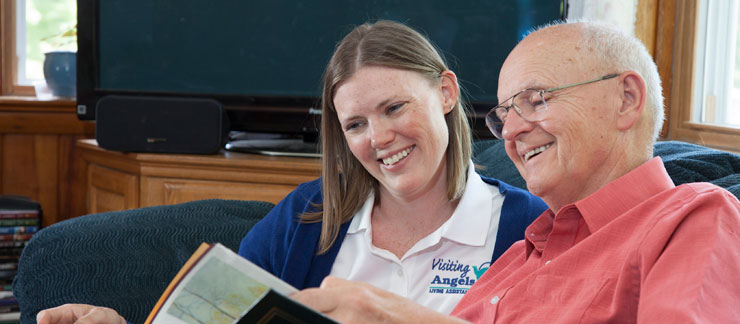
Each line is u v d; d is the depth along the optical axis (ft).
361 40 4.92
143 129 9.25
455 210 5.08
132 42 10.05
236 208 6.13
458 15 9.29
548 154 3.72
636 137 3.66
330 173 5.22
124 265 5.54
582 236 3.75
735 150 7.64
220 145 9.29
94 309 4.43
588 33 3.67
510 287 3.82
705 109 8.36
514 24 9.17
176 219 5.91
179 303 3.18
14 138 11.51
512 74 3.80
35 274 5.53
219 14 9.84
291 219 5.27
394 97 4.78
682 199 3.31
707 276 2.93
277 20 9.72
